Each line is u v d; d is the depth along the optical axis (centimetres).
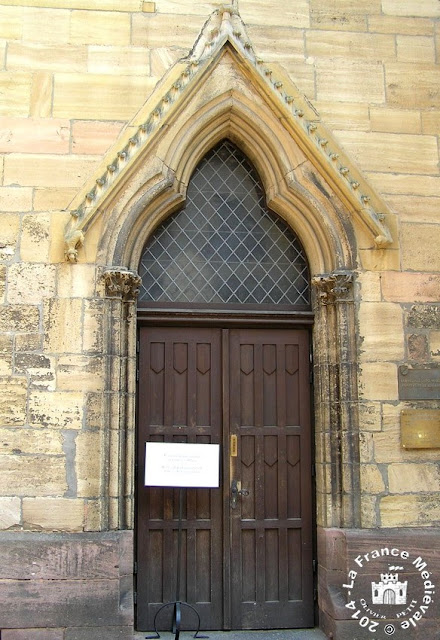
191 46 571
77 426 512
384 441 538
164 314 558
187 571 544
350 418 539
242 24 568
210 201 584
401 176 575
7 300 522
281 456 562
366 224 557
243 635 531
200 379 565
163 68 564
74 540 496
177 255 573
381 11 595
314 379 567
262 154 575
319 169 561
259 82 557
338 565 523
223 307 568
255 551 551
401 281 559
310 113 574
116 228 536
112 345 523
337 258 553
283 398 569
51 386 515
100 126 551
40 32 559
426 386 548
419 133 583
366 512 529
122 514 515
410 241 566
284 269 582
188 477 512
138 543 540
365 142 576
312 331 575
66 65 557
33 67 554
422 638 513
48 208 536
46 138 545
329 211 561
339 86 582
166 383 559
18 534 498
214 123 568
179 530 521
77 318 524
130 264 541
